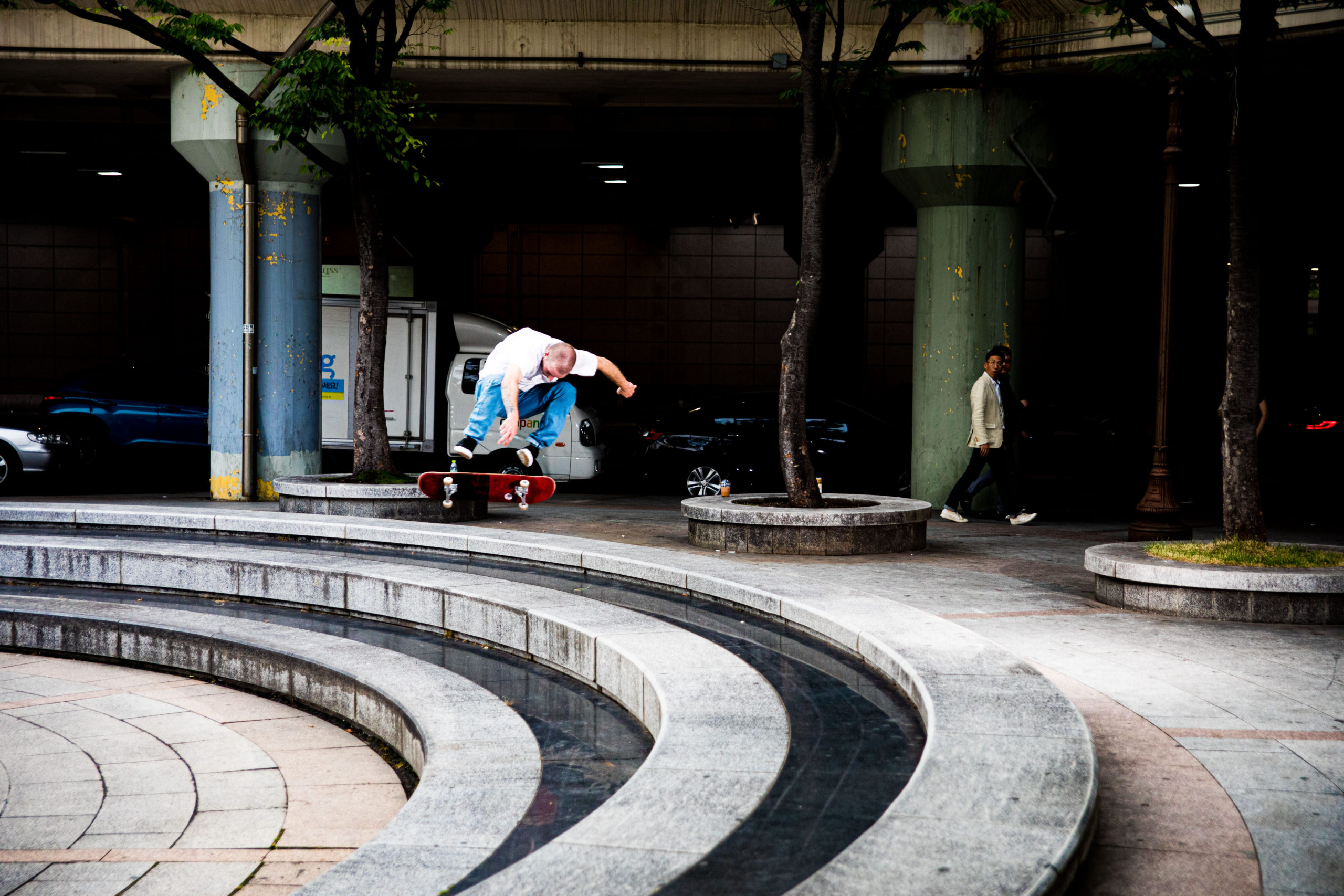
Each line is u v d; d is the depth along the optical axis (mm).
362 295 11664
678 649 5637
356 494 10750
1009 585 7715
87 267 27281
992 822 3035
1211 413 18859
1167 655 5613
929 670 4773
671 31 12617
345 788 5301
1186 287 23031
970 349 12891
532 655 6621
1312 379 24156
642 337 28328
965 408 12922
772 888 2799
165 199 23406
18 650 8078
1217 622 6426
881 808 3443
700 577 7285
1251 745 4184
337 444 15961
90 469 15438
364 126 10414
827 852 3055
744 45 12617
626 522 11789
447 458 15922
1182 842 3271
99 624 7805
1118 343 26266
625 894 2762
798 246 19812
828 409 15531
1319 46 10914
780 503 10109
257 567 8539
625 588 7699
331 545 9734
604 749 4855
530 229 28141
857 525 9195
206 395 16047
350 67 10297
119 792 5227
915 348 13359
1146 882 3012
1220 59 7336
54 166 19531
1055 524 11961
